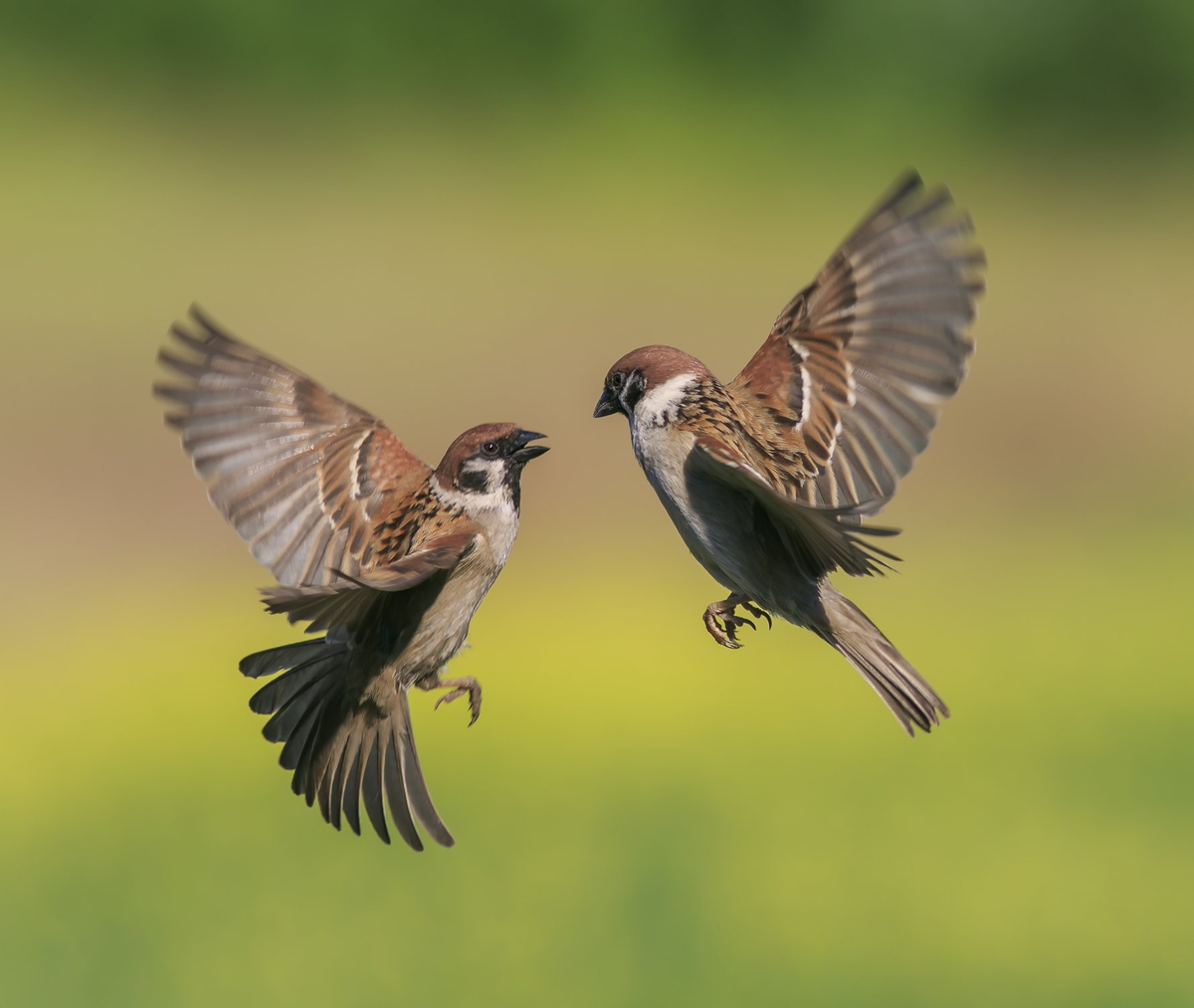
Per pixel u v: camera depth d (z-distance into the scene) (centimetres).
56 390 1662
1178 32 2831
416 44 2761
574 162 2570
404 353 1819
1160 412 1817
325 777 512
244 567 1403
